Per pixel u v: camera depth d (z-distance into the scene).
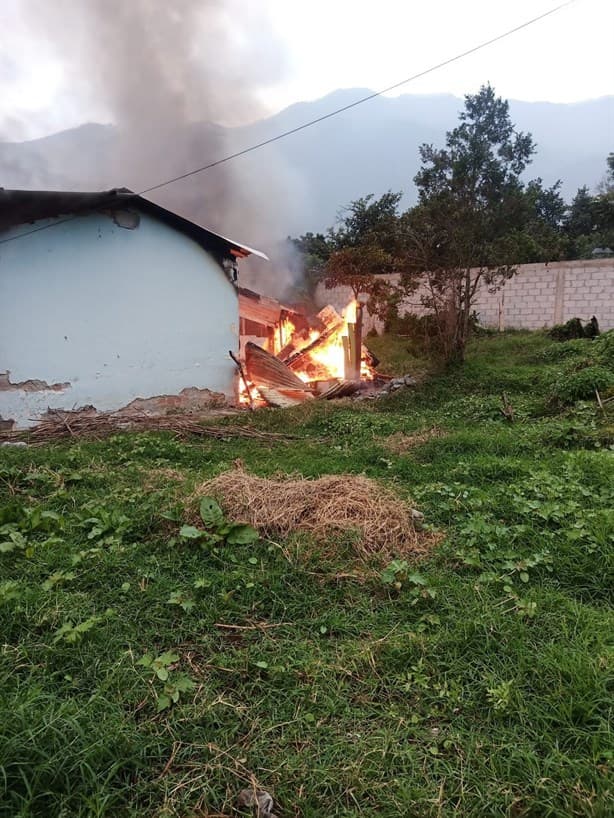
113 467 5.29
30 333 7.86
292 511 3.57
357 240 20.14
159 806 1.64
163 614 2.62
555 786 1.66
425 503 4.02
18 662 2.22
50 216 7.82
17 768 1.64
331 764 1.78
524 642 2.34
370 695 2.10
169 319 8.89
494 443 5.75
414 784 1.70
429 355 10.85
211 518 3.42
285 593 2.83
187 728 1.92
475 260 10.48
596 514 3.51
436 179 10.72
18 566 3.04
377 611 2.69
